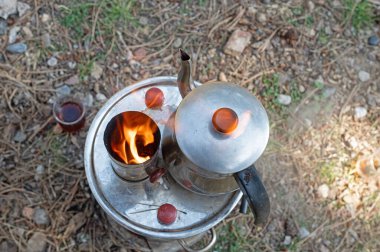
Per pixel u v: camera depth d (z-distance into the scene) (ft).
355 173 3.01
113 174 2.24
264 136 1.79
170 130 2.02
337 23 3.34
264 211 1.82
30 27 2.97
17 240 2.60
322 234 2.88
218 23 3.18
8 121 2.78
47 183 2.71
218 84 1.87
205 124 1.74
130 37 3.06
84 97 2.89
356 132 3.11
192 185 2.04
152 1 3.16
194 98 1.80
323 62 3.22
